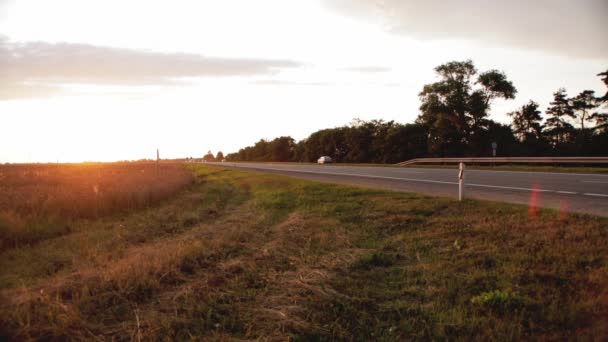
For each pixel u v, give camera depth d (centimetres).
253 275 480
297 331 334
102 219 1080
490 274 446
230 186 2048
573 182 1266
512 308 361
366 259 528
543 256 488
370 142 6856
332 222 776
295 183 1605
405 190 1171
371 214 819
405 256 549
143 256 557
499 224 639
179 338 322
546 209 714
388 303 394
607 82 4197
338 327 340
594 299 361
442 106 4700
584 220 614
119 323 356
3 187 1568
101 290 428
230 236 708
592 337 302
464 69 4553
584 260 459
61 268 596
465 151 4875
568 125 5456
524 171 1984
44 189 1461
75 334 334
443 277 452
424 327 339
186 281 471
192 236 750
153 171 2755
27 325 342
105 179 1920
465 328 332
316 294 411
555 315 341
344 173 2333
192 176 2798
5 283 516
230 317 361
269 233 748
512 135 4869
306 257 555
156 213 1132
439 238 613
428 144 5209
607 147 4169
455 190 1130
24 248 742
